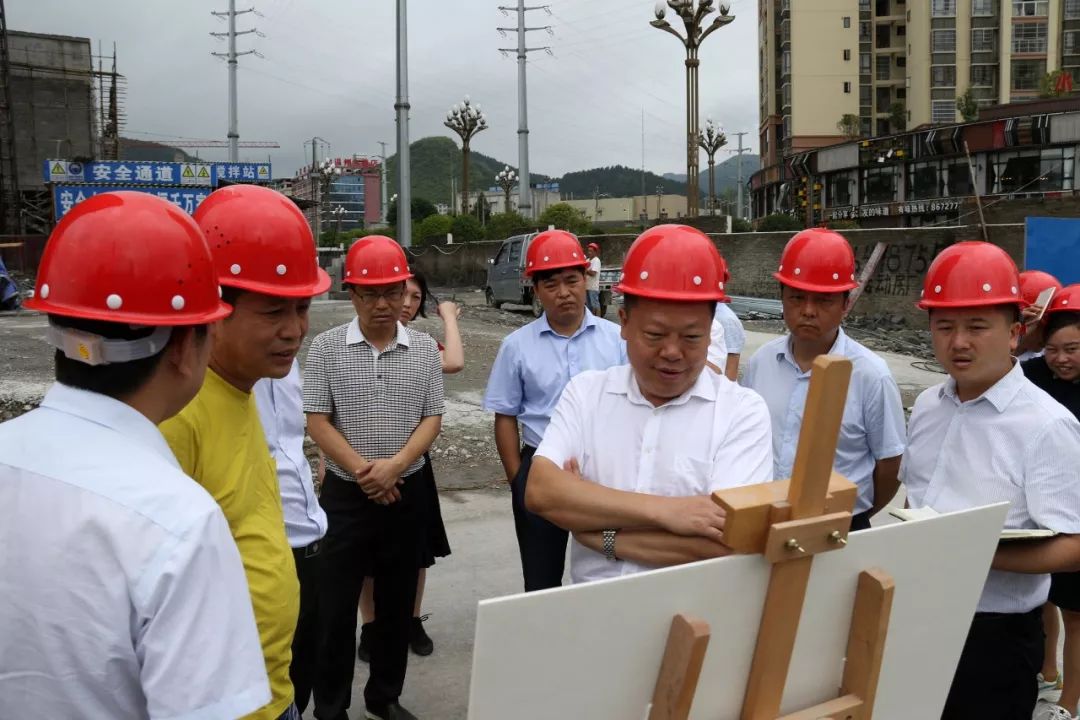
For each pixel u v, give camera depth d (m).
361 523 3.06
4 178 30.47
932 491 2.37
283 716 1.88
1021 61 49.34
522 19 31.89
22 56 30.84
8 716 1.13
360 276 3.11
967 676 2.24
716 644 1.27
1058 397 3.36
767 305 17.34
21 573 1.12
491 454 6.66
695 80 19.03
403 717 3.16
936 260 2.33
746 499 1.26
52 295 1.21
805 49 55.06
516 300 17.97
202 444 1.74
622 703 1.22
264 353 1.84
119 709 1.15
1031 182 33.06
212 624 1.15
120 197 1.27
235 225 1.82
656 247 1.71
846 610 1.40
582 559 1.88
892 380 2.93
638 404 1.88
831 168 42.78
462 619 4.02
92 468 1.16
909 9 52.88
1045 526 2.09
